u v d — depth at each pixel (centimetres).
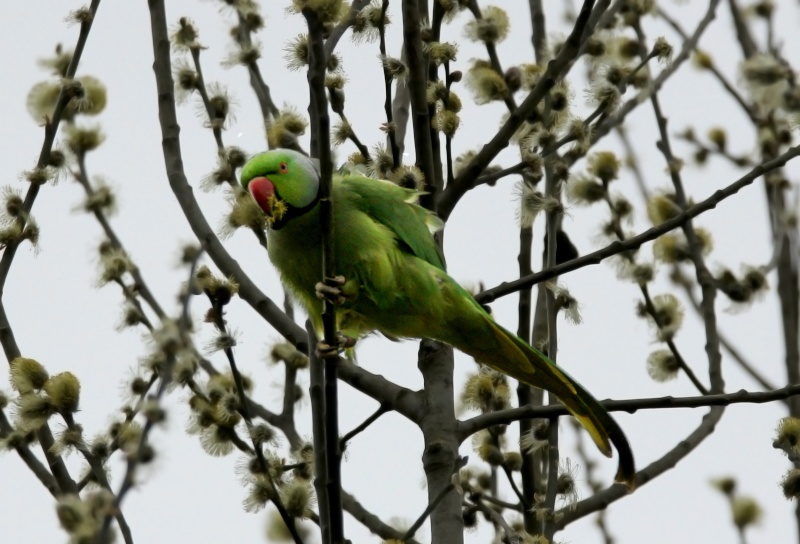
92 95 1105
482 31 1151
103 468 853
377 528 1036
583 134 1111
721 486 1098
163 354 795
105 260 1046
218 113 1142
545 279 1048
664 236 1273
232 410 940
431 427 974
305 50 1076
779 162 1054
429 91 1070
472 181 1063
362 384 1023
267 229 1050
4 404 933
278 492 925
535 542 909
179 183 1079
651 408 984
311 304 1062
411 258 1027
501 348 1039
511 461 1052
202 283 906
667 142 1277
